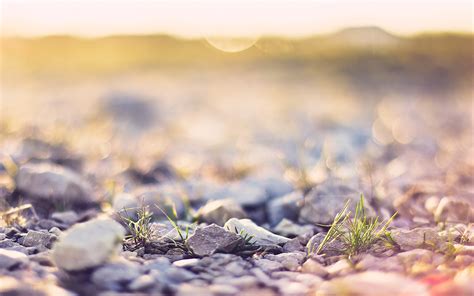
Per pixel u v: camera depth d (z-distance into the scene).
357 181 0.97
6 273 0.63
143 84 3.91
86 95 2.89
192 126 2.05
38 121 1.71
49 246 0.71
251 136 1.75
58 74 4.53
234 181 1.05
